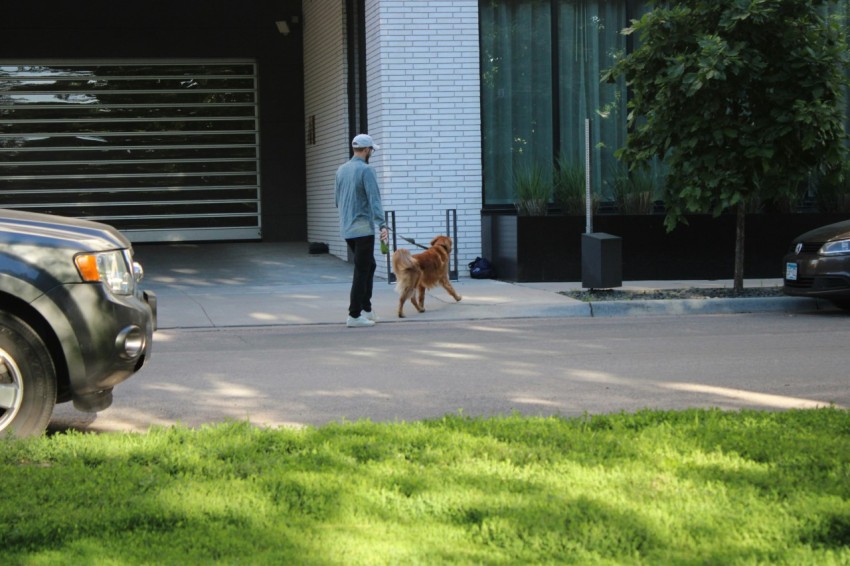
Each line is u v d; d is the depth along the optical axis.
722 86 14.84
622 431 6.94
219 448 6.50
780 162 15.34
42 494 5.45
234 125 26.11
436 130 18.58
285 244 25.20
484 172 19.44
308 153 25.45
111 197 25.84
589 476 5.73
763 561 4.37
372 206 13.42
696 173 15.31
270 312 14.88
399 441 6.65
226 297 16.48
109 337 6.81
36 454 6.34
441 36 18.48
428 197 18.64
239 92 26.06
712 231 18.30
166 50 25.47
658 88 15.72
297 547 4.60
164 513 5.09
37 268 6.71
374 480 5.70
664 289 16.47
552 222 17.83
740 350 11.23
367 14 19.28
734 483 5.58
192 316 14.58
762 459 6.16
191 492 5.49
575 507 5.09
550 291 16.42
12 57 24.97
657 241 18.19
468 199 18.78
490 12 19.33
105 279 6.94
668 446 6.41
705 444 6.45
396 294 16.66
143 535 4.80
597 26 19.73
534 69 19.53
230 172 26.16
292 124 25.89
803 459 6.06
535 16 19.48
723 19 14.84
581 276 17.33
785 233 18.48
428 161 18.59
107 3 25.22
